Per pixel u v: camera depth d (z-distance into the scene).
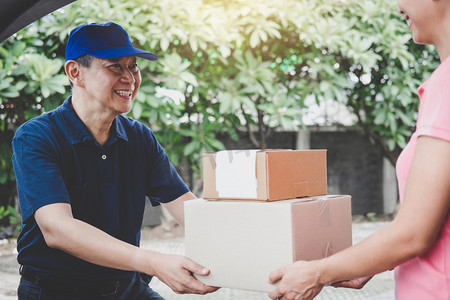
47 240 1.76
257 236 1.49
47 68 5.04
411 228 1.21
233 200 1.57
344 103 6.79
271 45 6.09
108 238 1.69
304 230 1.48
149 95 5.32
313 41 6.04
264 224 1.48
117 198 2.01
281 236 1.46
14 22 2.37
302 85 6.14
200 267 1.58
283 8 5.61
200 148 5.86
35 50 5.23
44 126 1.91
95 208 1.97
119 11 5.21
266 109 5.87
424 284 1.29
